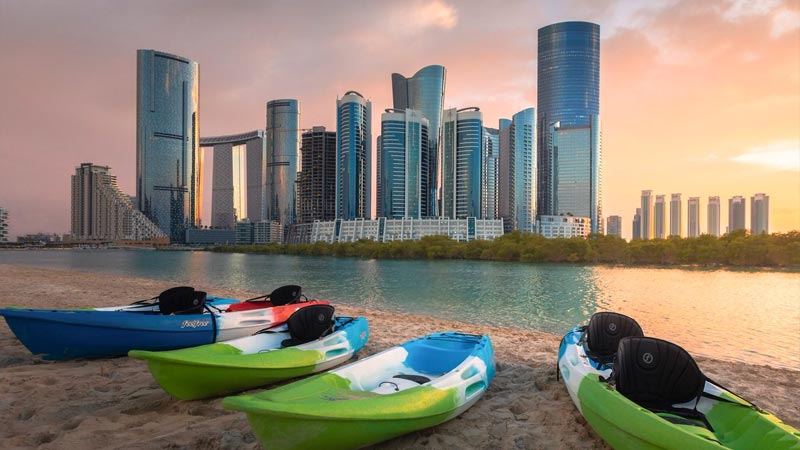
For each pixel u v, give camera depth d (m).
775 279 61.19
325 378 5.70
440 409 5.54
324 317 8.68
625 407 4.66
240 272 66.88
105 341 8.65
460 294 37.91
